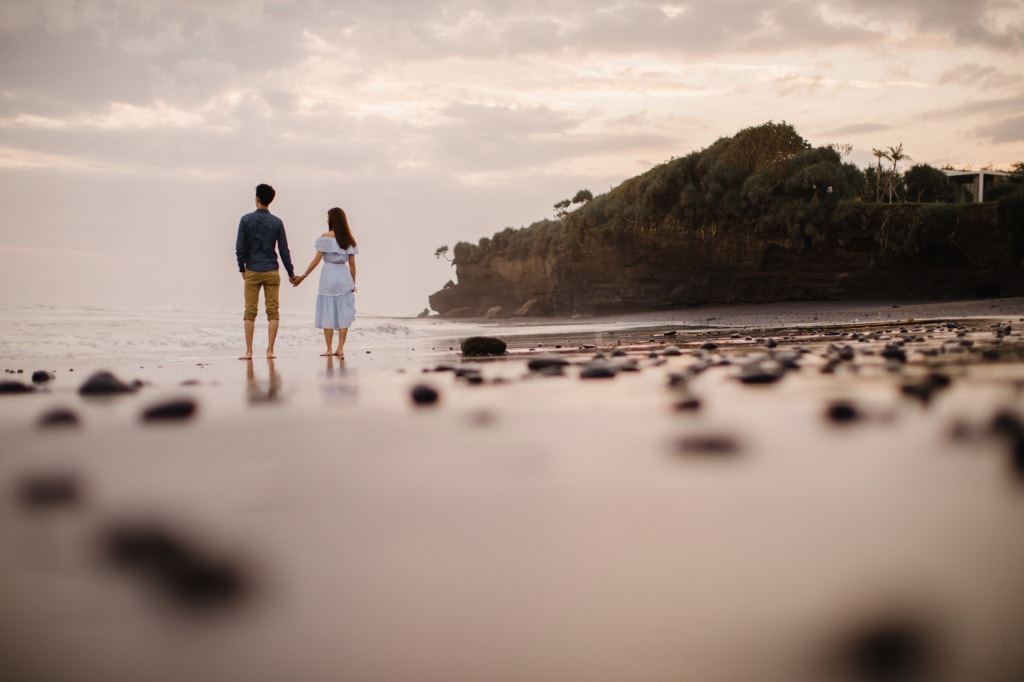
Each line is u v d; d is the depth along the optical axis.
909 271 51.47
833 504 1.77
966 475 2.08
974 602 1.14
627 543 1.48
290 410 4.08
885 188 63.75
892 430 2.96
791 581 1.25
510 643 1.04
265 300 11.44
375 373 7.08
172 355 12.66
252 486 2.10
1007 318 25.78
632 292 61.28
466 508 1.80
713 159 56.81
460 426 3.33
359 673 0.95
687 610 1.13
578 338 16.77
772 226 53.00
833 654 0.99
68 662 1.00
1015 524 1.56
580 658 0.98
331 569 1.36
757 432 2.96
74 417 3.79
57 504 1.91
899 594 1.18
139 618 1.14
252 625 1.11
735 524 1.61
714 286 57.25
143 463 2.52
